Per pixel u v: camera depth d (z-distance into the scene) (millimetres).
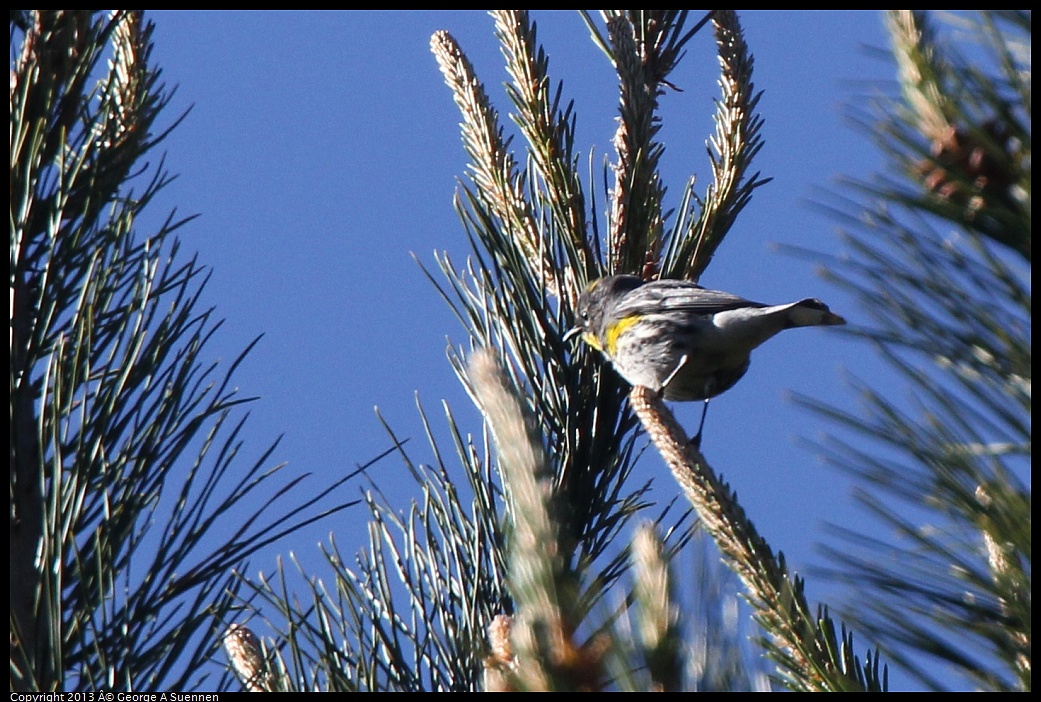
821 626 4352
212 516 5754
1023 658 3150
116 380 5938
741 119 9508
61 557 5277
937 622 3182
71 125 6484
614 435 7941
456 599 6387
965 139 3000
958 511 3055
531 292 8383
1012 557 3129
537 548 2732
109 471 5734
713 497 4883
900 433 3004
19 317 6000
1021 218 2971
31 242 6215
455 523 6605
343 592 6008
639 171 9164
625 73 9406
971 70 3020
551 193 9094
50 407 5590
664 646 2637
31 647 5293
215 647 5504
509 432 2746
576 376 8148
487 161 9242
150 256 6359
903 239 3010
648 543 2719
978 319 2996
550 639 2721
